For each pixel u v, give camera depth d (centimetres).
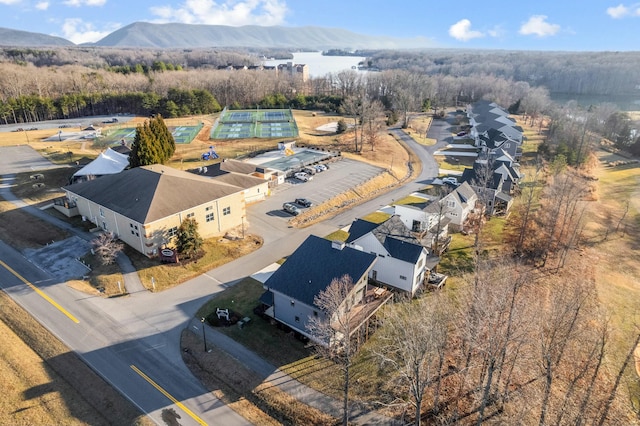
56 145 9431
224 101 16212
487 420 2902
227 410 2881
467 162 9781
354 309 3572
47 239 5075
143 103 13638
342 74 18450
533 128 13675
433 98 17050
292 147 10038
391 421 2861
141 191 4956
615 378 3416
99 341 3466
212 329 3653
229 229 5528
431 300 3841
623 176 9231
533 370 3341
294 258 3800
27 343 3416
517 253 5353
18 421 2691
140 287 4212
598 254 5616
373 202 7062
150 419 2775
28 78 14425
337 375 3212
